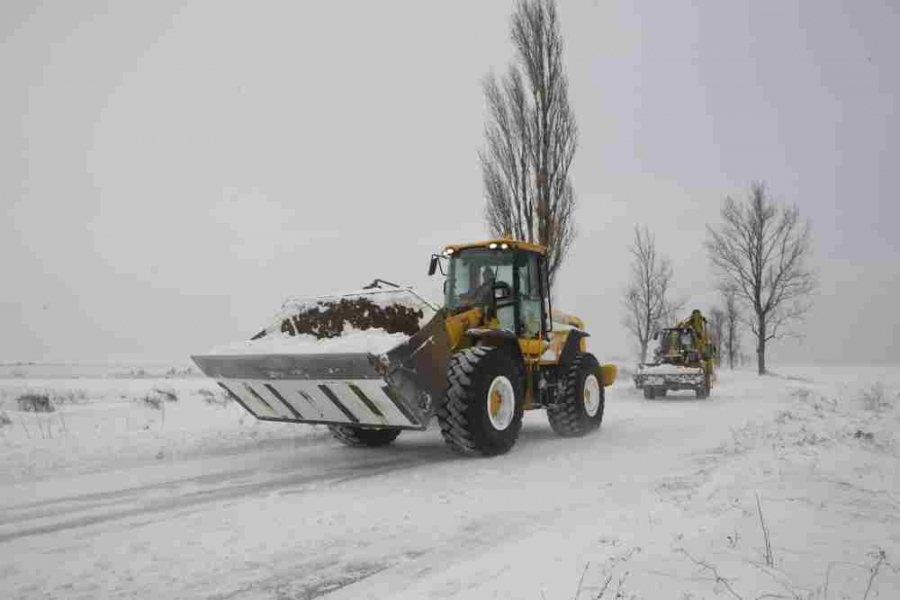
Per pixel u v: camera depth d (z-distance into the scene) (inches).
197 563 144.7
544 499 197.3
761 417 407.5
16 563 146.8
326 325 274.2
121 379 994.7
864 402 474.9
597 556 130.2
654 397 667.4
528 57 659.4
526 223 657.6
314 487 220.8
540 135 654.5
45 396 524.4
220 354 276.2
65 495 211.8
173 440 318.0
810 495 168.9
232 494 211.9
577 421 335.6
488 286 301.7
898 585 111.1
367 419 260.1
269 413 295.3
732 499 168.2
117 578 136.9
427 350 247.1
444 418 262.2
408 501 197.6
